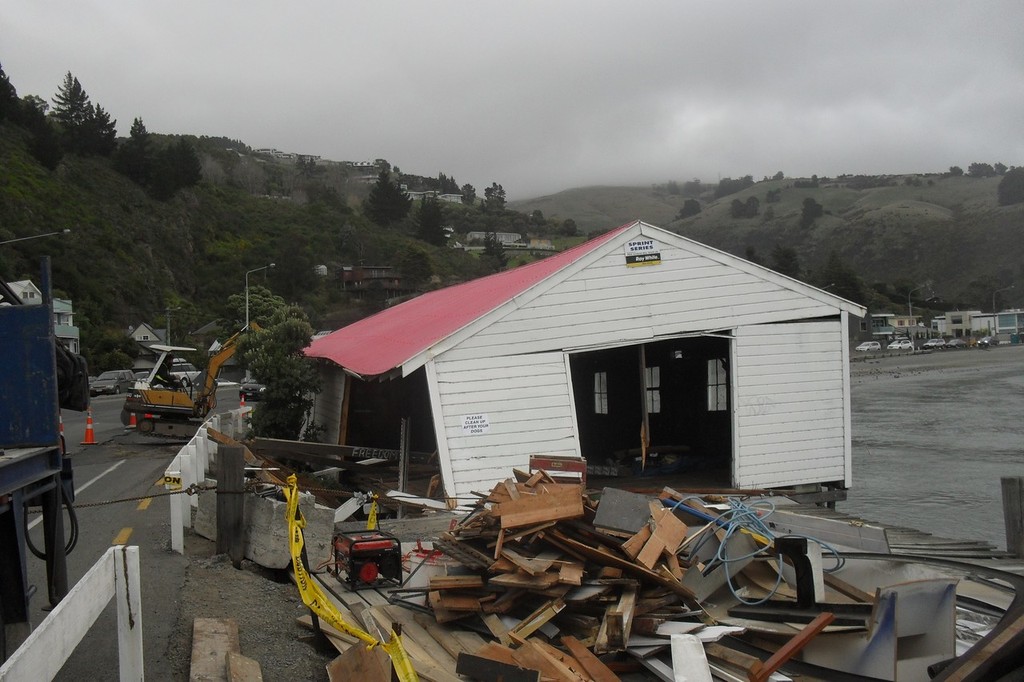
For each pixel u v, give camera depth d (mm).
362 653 5602
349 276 68875
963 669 5270
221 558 8672
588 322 14367
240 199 90688
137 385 23719
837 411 15469
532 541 6949
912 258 197625
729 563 7469
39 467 5484
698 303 14891
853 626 6426
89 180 73500
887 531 10945
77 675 5570
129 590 4730
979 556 9258
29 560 8836
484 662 5723
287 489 8469
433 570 8117
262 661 6230
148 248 71000
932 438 30562
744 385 14992
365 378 14391
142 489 14031
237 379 60594
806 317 15359
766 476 14992
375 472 16531
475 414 13664
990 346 95375
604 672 5898
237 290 73062
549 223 138750
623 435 19219
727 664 6070
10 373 5461
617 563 6613
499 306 13867
